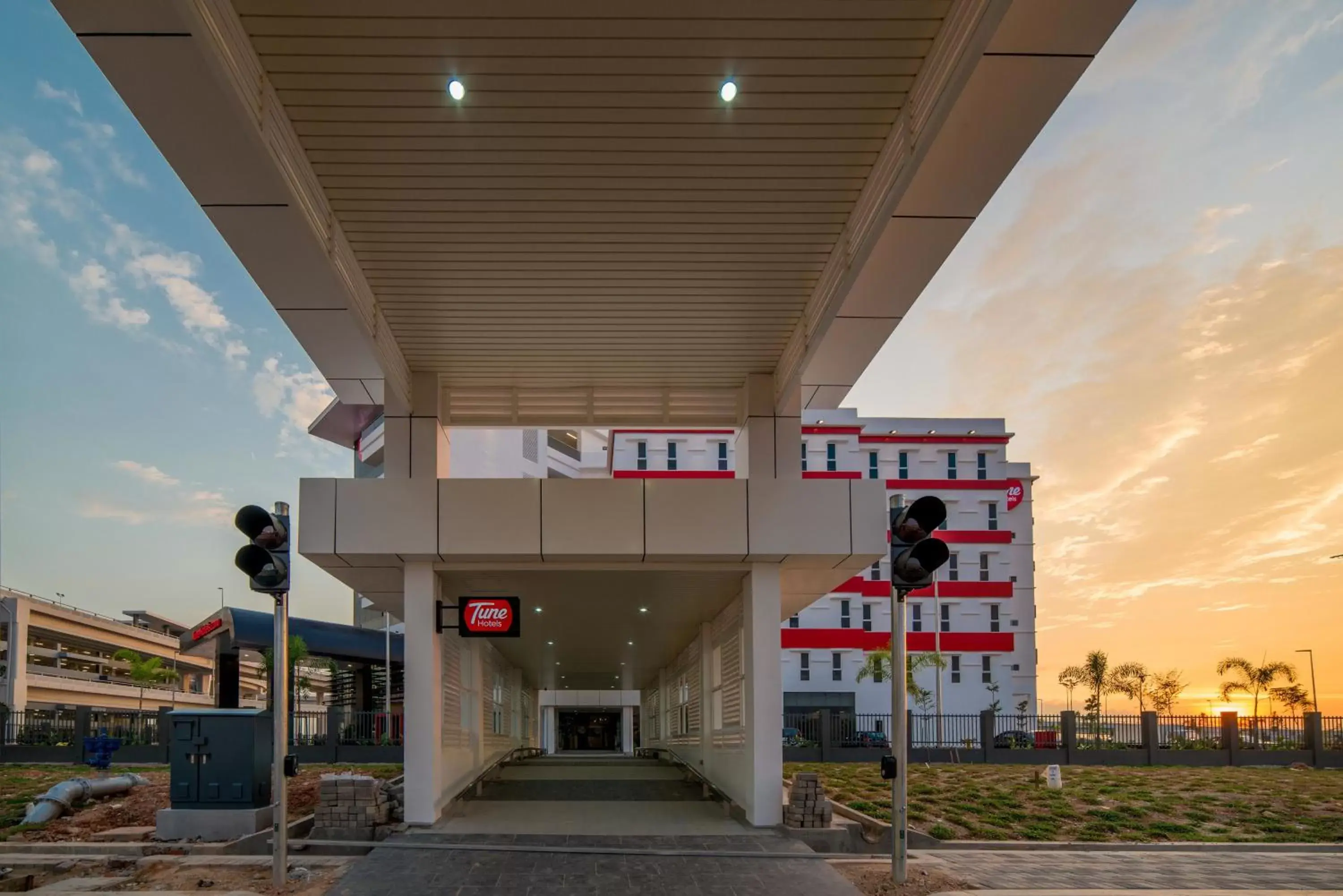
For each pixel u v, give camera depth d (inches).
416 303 408.5
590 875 342.3
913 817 549.0
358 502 454.9
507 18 234.4
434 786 453.1
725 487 463.2
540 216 333.7
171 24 199.6
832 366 445.1
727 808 538.9
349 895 309.9
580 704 2085.4
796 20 237.5
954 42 231.3
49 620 2645.2
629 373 505.4
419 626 461.4
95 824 461.7
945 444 1804.9
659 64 253.1
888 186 288.8
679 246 357.7
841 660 1750.7
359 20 233.5
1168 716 1097.4
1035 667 1764.3
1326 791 721.0
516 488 458.3
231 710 421.1
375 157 293.1
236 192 272.2
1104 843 500.4
